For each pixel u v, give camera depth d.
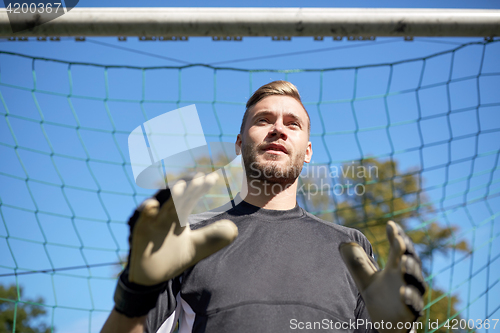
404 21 1.70
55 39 1.75
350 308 1.11
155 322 1.13
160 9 1.70
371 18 1.71
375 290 0.93
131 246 0.87
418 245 4.72
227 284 1.08
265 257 1.14
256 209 1.31
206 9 1.70
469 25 1.71
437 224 4.74
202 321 1.07
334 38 1.74
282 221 1.27
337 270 1.15
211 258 1.15
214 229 0.91
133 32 1.71
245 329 1.01
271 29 1.71
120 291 0.92
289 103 1.42
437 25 1.72
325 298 1.08
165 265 0.87
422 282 0.89
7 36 1.72
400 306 0.89
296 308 1.04
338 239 1.26
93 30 1.70
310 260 1.15
